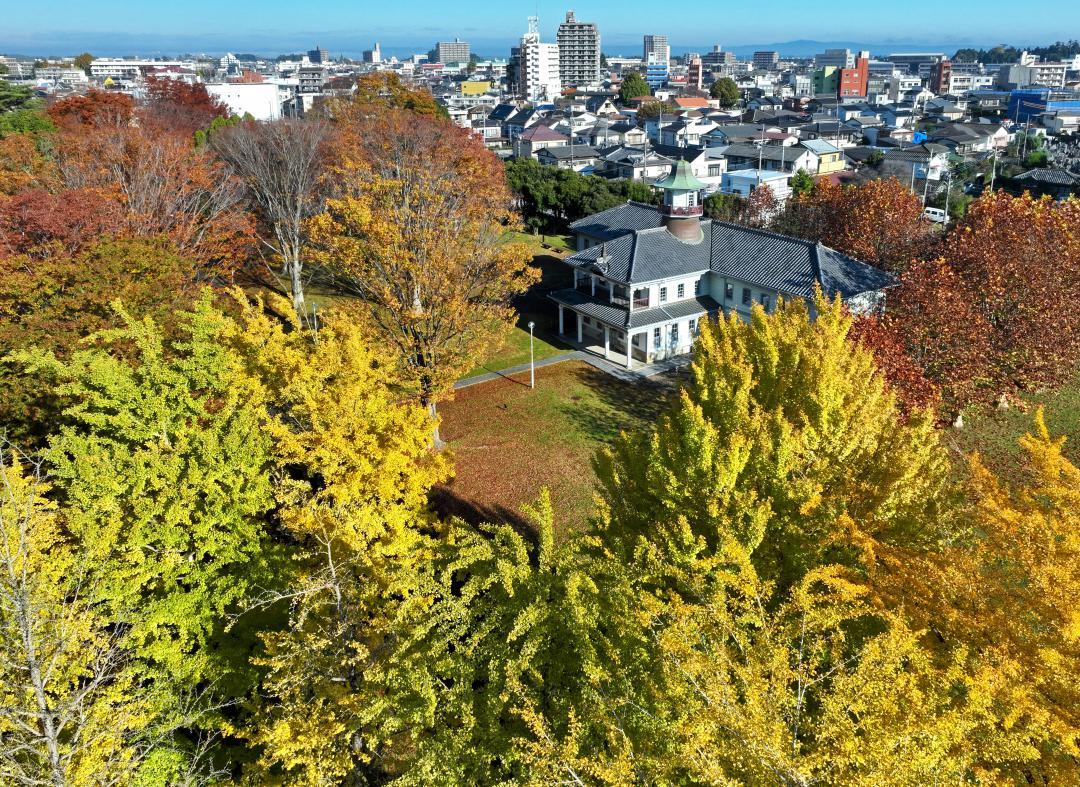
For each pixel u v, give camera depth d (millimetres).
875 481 16766
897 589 12625
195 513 18312
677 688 10594
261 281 51156
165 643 17250
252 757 17125
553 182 71688
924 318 29672
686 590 14617
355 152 47531
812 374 19203
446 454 20234
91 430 20922
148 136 46219
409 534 17906
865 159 107250
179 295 29891
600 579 15367
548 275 59469
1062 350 30984
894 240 44156
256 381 20984
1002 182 90812
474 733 12297
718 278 44281
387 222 29203
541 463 32312
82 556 16391
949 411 29922
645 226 51156
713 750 9320
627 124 139375
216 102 95312
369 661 14852
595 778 10875
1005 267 32188
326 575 15703
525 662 12383
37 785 11867
